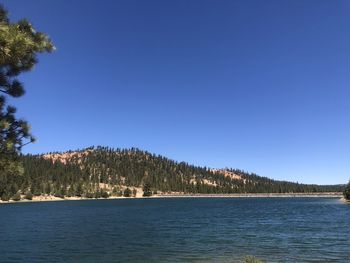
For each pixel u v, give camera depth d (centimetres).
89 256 3584
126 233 5681
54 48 1123
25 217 9900
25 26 1068
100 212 12212
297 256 3434
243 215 10100
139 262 3247
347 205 15600
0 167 1071
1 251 3928
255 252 3688
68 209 14450
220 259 3331
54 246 4266
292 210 12400
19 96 1184
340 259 3272
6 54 967
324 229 5934
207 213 11325
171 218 9212
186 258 3406
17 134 1134
